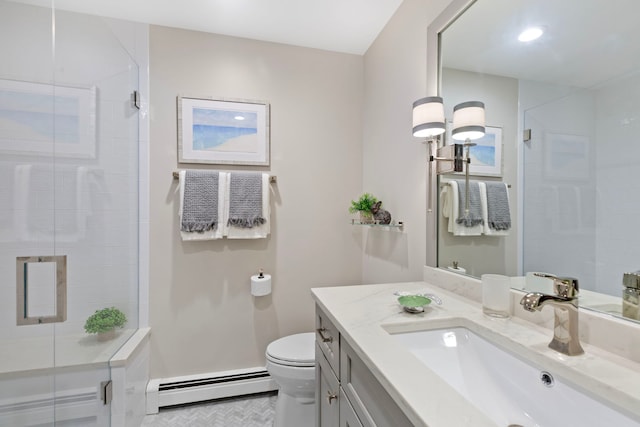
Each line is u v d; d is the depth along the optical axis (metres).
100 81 1.60
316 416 1.25
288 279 2.08
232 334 1.98
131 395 1.56
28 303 1.34
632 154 0.66
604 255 0.72
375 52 2.01
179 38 1.90
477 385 0.79
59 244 1.43
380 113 1.92
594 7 0.74
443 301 1.11
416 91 1.50
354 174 2.21
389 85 1.79
